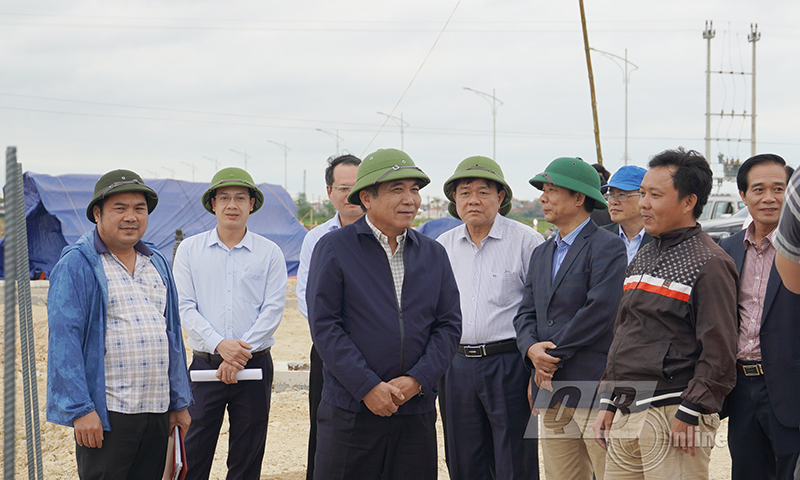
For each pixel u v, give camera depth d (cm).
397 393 299
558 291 378
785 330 310
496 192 416
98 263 318
